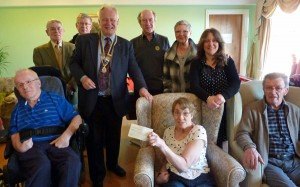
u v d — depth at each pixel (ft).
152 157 6.19
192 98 6.97
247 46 21.48
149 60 9.18
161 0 18.95
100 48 7.48
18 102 6.79
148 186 5.32
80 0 18.04
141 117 6.73
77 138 6.82
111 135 8.58
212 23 20.71
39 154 6.21
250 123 6.54
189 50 8.18
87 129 6.76
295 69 16.03
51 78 7.63
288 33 18.43
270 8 18.35
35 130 6.54
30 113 6.66
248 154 5.90
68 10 18.35
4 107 12.17
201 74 7.21
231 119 6.93
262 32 19.47
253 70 20.81
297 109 6.54
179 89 8.41
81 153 6.97
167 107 6.89
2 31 18.12
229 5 20.36
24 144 6.26
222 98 6.48
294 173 6.11
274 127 6.48
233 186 5.50
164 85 8.73
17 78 6.47
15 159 6.23
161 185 5.91
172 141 6.09
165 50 9.22
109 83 7.54
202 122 6.91
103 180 8.43
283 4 17.17
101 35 7.49
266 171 6.09
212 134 6.77
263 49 19.53
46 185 6.01
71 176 6.05
